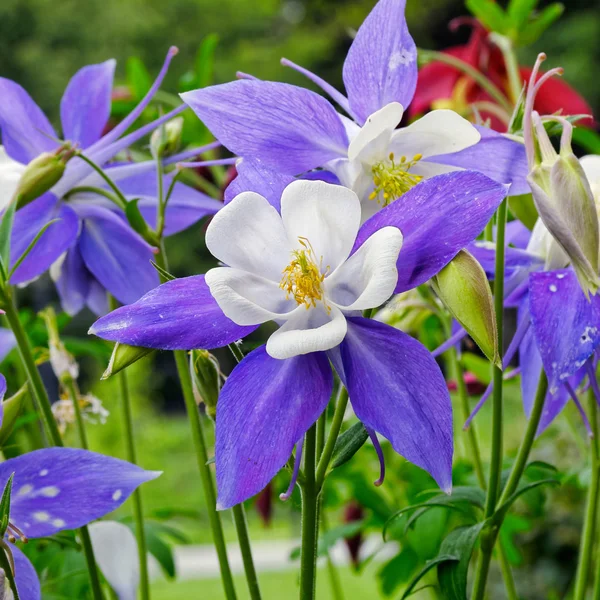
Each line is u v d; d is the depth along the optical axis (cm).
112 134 38
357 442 31
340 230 30
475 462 42
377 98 33
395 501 54
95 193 39
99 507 31
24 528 31
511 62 53
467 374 49
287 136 31
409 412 29
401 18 32
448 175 29
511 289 35
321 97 32
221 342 29
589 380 34
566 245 30
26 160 38
